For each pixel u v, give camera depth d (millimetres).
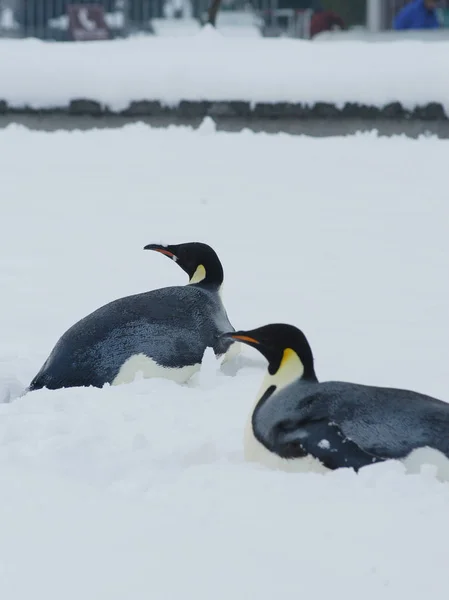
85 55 27078
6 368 10656
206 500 6797
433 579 5848
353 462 7051
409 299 13539
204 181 20344
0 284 14289
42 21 41344
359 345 11648
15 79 26078
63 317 12852
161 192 19625
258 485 6949
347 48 26875
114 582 5859
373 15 39969
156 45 27922
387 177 20422
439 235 16703
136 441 7812
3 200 19094
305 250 16000
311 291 13922
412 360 11078
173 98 25625
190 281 10945
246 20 43781
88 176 20812
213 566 5984
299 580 5844
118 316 10211
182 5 44188
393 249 15969
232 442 8031
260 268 15055
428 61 25578
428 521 6434
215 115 25562
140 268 15148
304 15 42375
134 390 9398
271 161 21844
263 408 7520
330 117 25031
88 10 38906
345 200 18891
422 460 7027
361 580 5836
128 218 17938
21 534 6449
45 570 6016
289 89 25297
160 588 5793
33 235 16953
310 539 6254
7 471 7438
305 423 7266
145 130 24922
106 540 6332
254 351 11055
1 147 23250
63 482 7242
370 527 6367
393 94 24875
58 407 8875
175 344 10117
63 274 14828
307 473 7109
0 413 8695
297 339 7570
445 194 19109
